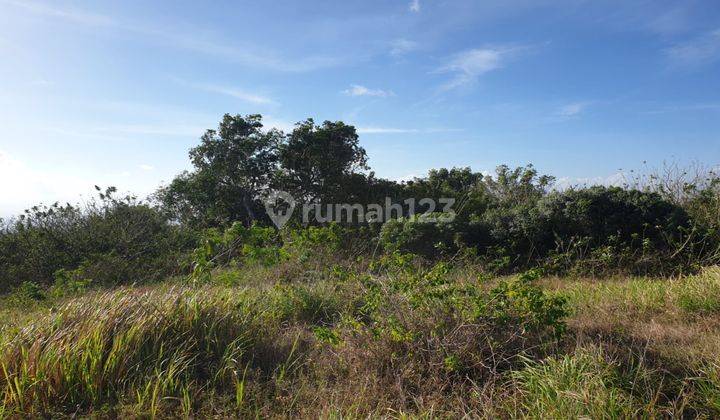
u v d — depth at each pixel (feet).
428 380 12.42
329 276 23.76
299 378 13.16
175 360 13.21
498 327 13.87
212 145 49.19
